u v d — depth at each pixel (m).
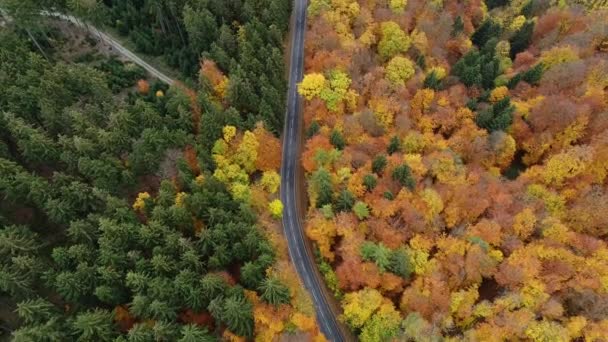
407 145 108.00
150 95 112.75
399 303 92.75
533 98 120.06
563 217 103.88
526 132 116.06
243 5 122.94
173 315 76.75
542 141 113.19
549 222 97.88
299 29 139.00
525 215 97.62
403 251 90.62
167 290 76.44
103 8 120.56
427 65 126.25
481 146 110.19
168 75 120.38
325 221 96.00
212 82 109.44
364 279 89.56
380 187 98.12
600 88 119.75
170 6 115.25
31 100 97.56
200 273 83.25
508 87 124.38
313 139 105.00
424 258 91.56
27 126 90.75
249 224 90.75
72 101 102.69
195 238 90.25
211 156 99.75
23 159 94.94
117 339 70.88
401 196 96.25
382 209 95.25
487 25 137.75
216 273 83.81
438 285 89.06
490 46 132.38
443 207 98.31
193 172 99.00
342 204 96.88
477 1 147.88
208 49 118.06
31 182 83.81
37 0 114.75
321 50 121.62
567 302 91.88
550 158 110.00
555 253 93.06
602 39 135.88
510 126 115.25
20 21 109.56
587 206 101.25
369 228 95.56
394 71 117.88
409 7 134.38
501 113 113.19
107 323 74.06
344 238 93.75
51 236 89.38
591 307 88.69
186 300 78.31
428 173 103.06
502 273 91.88
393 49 124.69
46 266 81.06
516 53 140.88
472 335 85.19
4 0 107.25
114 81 115.75
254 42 116.06
